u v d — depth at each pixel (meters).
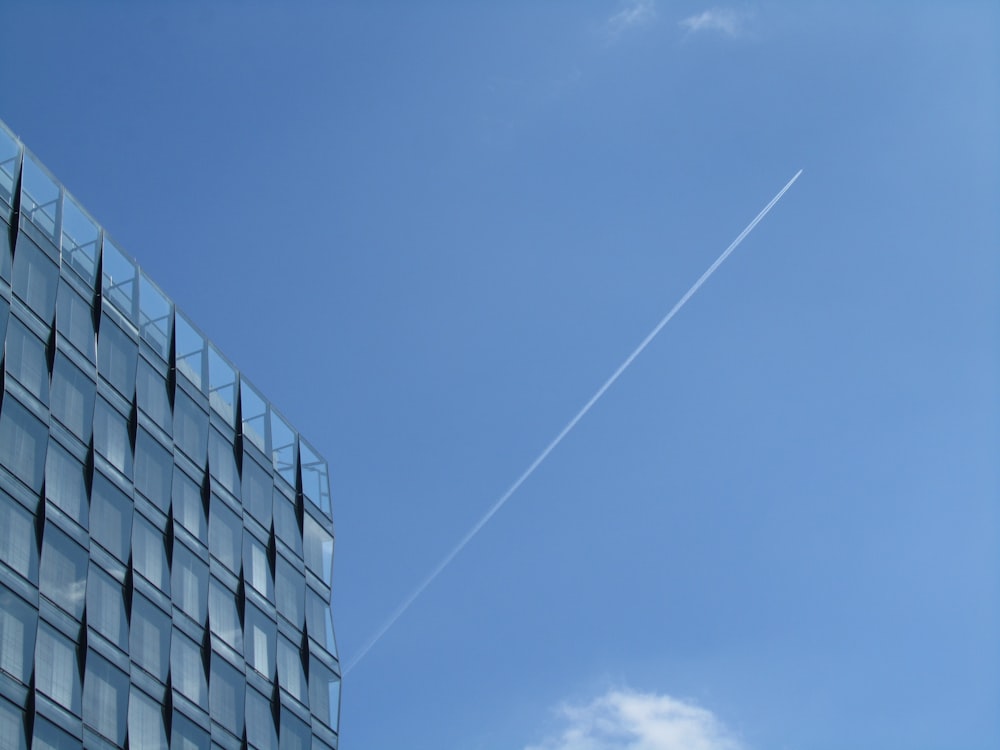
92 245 52.56
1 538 42.69
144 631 48.59
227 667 52.91
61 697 43.12
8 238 47.41
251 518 58.44
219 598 54.06
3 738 40.09
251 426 61.12
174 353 56.38
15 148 49.12
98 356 50.94
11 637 41.66
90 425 49.06
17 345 46.19
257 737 53.41
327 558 63.97
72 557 45.81
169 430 54.34
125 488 50.12
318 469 65.75
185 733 48.97
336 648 61.97
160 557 51.09
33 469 45.16
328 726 59.00
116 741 45.19
